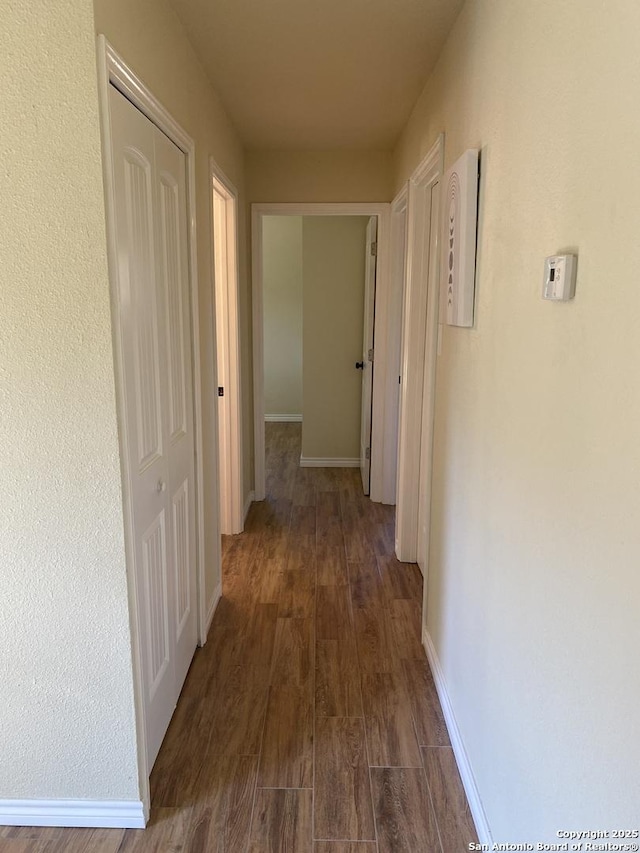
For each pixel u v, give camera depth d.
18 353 1.37
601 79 0.91
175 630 2.05
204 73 2.39
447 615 2.06
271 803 1.69
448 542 2.05
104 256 1.33
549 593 1.12
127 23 1.44
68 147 1.28
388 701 2.13
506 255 1.39
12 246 1.32
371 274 4.09
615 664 0.87
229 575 3.12
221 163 2.80
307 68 2.38
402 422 3.21
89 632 1.51
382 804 1.69
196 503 2.33
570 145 1.03
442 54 2.19
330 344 4.96
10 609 1.49
